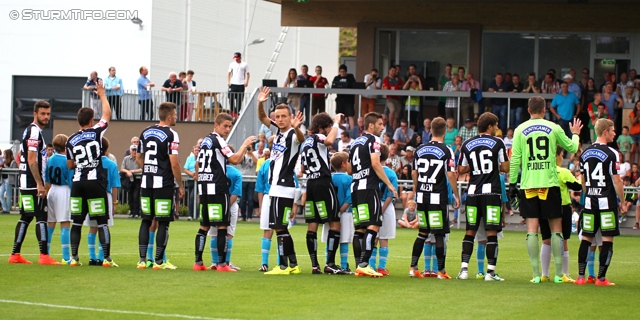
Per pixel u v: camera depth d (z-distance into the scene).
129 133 46.72
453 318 12.91
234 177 19.83
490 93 40.50
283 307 13.61
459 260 23.02
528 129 17.58
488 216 17.86
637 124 39.16
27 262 19.50
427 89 45.69
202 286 15.76
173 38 59.28
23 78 59.66
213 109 46.19
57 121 48.81
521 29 45.03
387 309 13.59
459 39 45.50
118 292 14.84
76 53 58.78
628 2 43.53
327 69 76.44
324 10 45.81
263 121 18.91
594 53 44.81
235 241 27.44
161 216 18.72
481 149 17.92
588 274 18.30
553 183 17.42
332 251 18.55
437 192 18.31
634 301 14.84
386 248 19.11
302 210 37.78
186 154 46.25
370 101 42.06
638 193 35.06
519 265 21.80
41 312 12.77
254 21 66.88
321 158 18.39
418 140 39.97
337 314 13.06
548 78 41.41
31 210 19.27
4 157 42.72
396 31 45.91
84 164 18.94
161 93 46.69
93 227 19.61
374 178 18.19
